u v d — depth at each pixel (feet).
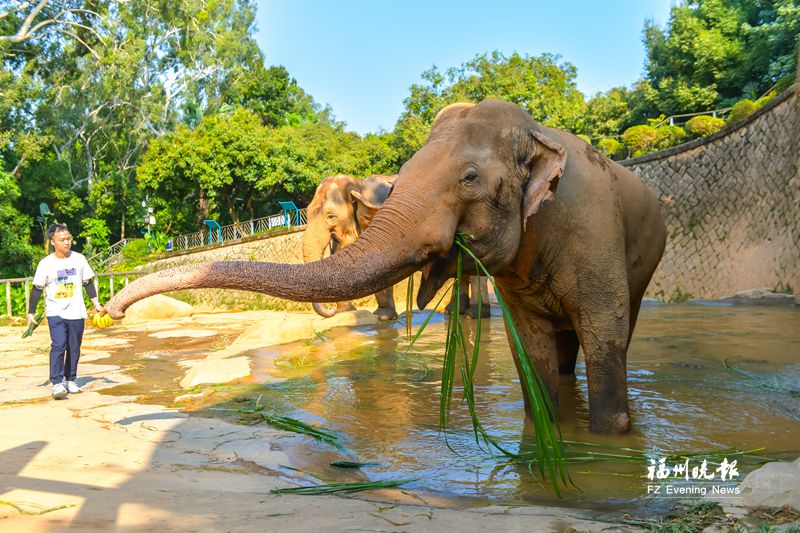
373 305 53.06
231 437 13.41
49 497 8.80
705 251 51.49
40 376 23.27
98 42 140.67
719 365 20.30
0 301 54.08
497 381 19.35
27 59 130.11
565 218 12.64
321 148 116.16
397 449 12.75
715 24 99.09
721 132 51.03
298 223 94.32
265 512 8.33
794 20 86.22
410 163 11.68
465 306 37.19
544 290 13.39
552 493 10.01
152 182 108.78
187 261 74.18
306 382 19.88
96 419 15.47
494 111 12.08
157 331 38.27
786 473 8.78
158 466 11.19
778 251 44.70
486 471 11.30
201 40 157.99
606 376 13.19
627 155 75.00
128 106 149.89
